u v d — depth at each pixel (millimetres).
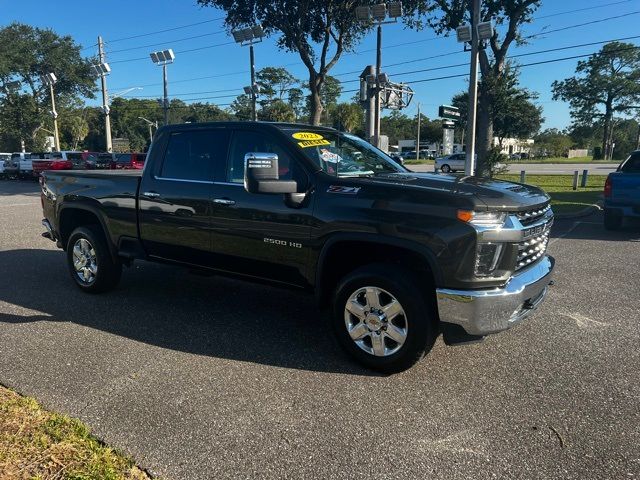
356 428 3133
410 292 3629
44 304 5492
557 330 4770
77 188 5789
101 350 4258
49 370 3865
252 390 3596
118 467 2674
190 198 4766
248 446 2934
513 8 24516
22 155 34281
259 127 4480
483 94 25391
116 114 99500
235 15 26594
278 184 3770
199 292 5988
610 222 10312
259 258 4414
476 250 3441
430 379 3789
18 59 55500
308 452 2885
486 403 3439
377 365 3844
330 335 4648
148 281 6445
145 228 5184
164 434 3035
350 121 68562
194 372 3867
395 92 18844
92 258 5781
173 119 101312
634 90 76062
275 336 4621
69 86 60000
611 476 2689
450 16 25812
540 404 3430
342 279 3947
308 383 3717
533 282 3746
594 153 80312
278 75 69938
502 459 2832
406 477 2678
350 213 3832
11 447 2766
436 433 3084
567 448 2934
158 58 36000
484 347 4371
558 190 19516
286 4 24875
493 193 3666
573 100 81625
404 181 3996
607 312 5285
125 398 3453
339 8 24688
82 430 2973
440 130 96938
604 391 3609
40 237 9828
